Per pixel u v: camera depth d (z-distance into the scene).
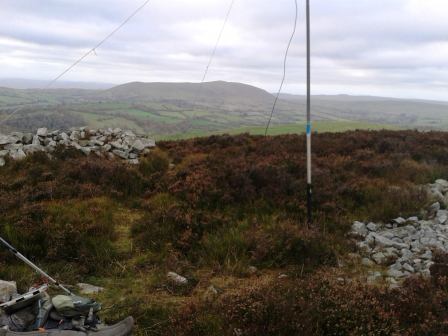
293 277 6.15
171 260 6.64
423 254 6.80
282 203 8.83
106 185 10.08
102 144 13.26
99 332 4.25
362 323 4.36
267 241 7.00
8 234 6.87
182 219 7.86
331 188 9.69
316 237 7.05
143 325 4.90
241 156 12.55
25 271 6.09
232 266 6.59
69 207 8.46
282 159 11.96
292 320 4.32
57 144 12.46
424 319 4.47
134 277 6.22
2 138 12.41
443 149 13.76
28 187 9.21
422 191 9.56
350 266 6.60
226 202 8.97
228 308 4.72
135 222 8.08
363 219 8.57
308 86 7.86
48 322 4.36
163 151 14.45
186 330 4.53
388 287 5.43
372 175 11.26
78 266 6.43
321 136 17.06
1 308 4.44
